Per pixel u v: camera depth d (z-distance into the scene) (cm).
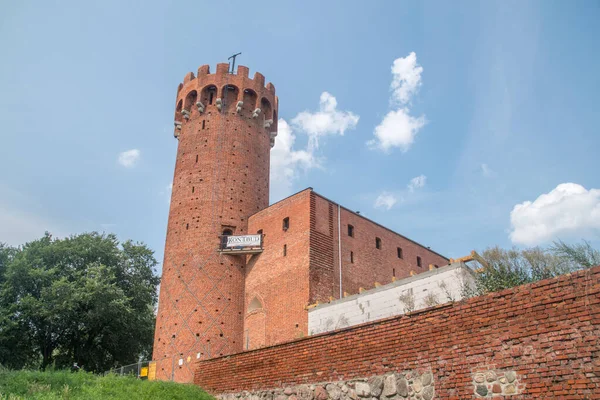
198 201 4381
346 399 1688
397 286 2709
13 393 1884
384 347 1633
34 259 4928
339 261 3962
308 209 3903
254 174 4662
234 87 4897
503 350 1333
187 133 4803
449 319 1485
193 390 2270
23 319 4600
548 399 1209
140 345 5431
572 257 1720
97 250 5303
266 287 3925
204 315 3925
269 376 2023
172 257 4244
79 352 5078
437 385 1450
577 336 1198
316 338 1881
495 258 1975
